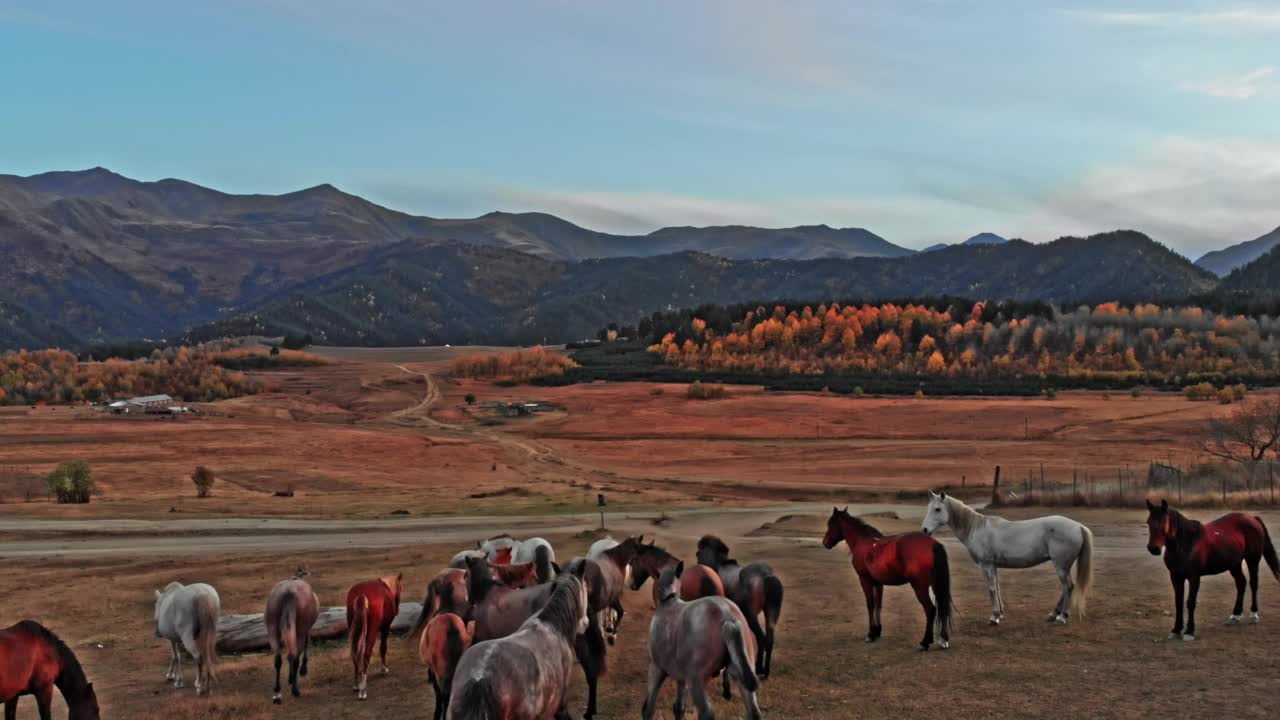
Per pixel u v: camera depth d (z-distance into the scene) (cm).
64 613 2736
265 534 5859
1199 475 5497
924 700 1428
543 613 1167
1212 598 2072
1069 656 1628
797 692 1508
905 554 1759
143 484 11519
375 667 1920
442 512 7444
